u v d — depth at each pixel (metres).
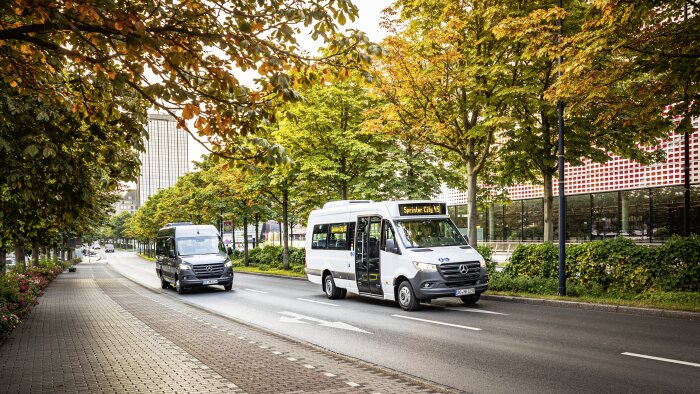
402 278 13.34
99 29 4.86
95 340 9.37
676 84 11.09
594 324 10.16
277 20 5.09
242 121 5.63
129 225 125.12
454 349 8.34
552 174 18.36
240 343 8.95
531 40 13.06
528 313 11.96
